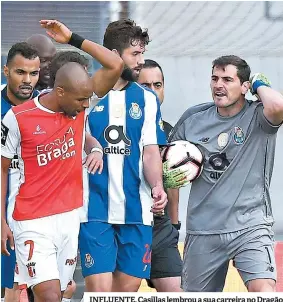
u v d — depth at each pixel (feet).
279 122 56.70
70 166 52.34
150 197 56.85
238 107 58.29
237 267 58.23
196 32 121.60
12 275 60.08
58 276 51.65
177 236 61.67
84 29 109.29
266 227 57.93
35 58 58.03
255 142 57.98
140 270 56.44
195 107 60.85
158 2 118.32
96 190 55.77
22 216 51.75
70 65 50.85
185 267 60.80
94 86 53.06
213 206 58.39
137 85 57.26
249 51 121.60
